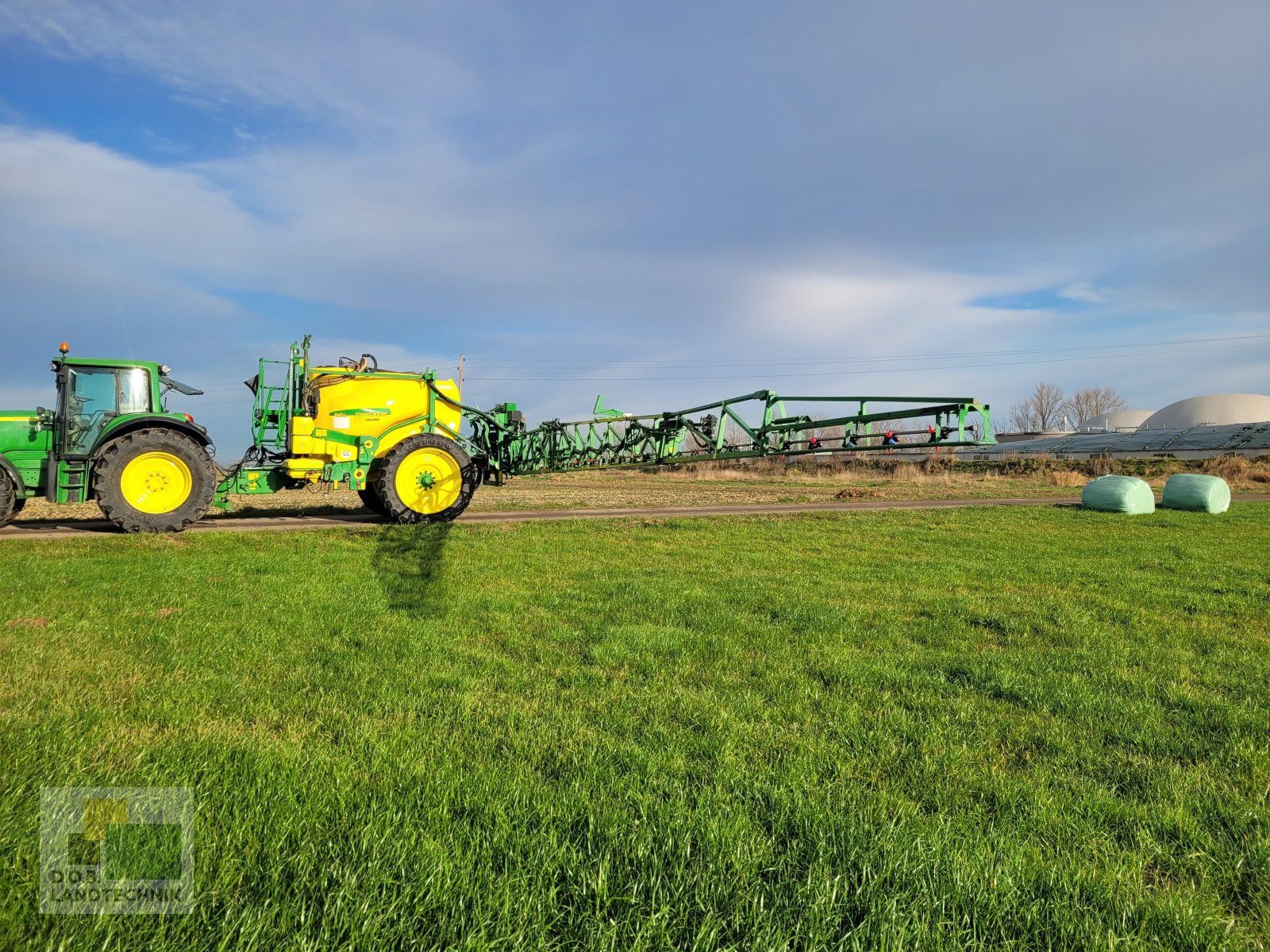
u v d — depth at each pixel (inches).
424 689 168.4
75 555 372.2
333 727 142.3
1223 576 359.3
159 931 75.2
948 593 308.3
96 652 192.2
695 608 268.4
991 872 93.7
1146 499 707.4
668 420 557.9
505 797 109.8
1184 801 119.9
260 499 774.5
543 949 76.9
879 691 177.3
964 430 390.6
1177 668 201.9
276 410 544.4
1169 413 3090.6
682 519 597.6
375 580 312.7
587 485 1190.3
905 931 80.3
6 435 454.0
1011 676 188.7
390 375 563.2
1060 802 119.0
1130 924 86.5
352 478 544.7
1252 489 1226.0
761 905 84.4
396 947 76.5
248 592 279.6
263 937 76.1
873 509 724.7
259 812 99.9
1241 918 90.0
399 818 101.0
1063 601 294.5
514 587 304.3
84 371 465.7
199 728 136.8
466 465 561.6
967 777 128.1
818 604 278.8
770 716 157.9
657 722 150.9
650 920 80.0
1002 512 692.1
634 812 107.1
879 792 119.9
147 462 464.8
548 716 152.5
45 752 118.0
